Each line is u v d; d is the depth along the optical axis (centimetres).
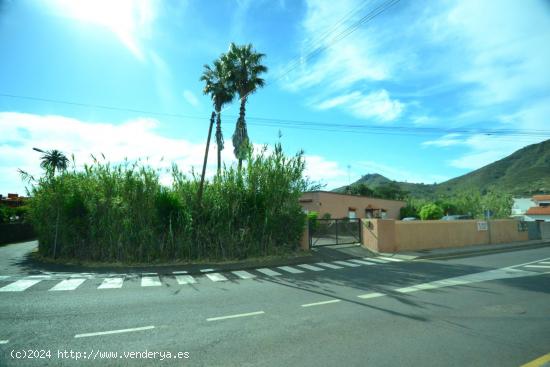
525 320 637
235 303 790
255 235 1653
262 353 486
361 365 441
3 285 1017
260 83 2769
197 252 1534
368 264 1475
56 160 4509
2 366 451
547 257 1711
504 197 4925
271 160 1736
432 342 524
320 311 712
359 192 5834
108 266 1388
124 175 1577
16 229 3042
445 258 1694
